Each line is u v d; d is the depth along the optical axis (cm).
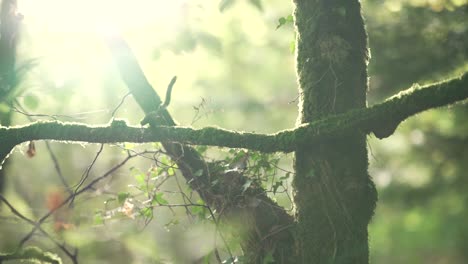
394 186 1276
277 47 1526
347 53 421
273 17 1334
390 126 402
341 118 406
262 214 437
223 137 420
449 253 1477
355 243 412
